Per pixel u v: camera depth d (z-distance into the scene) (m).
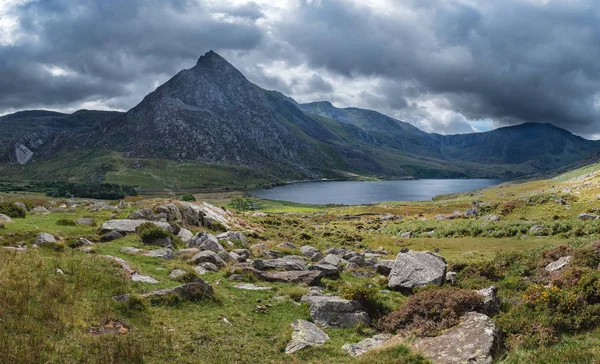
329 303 19.58
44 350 11.57
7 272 16.19
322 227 78.31
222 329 16.31
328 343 16.08
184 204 49.31
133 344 13.14
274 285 24.59
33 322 12.94
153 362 12.65
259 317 18.66
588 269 19.97
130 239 30.91
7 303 13.61
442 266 27.78
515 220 65.62
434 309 18.06
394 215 111.88
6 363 10.50
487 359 12.72
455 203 139.00
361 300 20.77
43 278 16.55
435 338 15.24
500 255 33.06
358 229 84.31
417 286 25.38
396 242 56.50
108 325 14.52
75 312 14.62
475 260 39.03
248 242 44.94
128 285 18.95
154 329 15.07
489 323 15.45
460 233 61.66
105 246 27.84
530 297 17.69
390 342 15.55
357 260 35.22
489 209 81.56
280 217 83.50
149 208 43.16
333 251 42.22
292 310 20.05
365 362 13.41
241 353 14.56
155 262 25.17
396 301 22.80
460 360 12.84
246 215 74.94
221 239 38.00
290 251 39.03
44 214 41.88
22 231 27.33
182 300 18.33
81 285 17.31
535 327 15.45
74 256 22.12
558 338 14.81
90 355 12.04
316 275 26.66
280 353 15.11
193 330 15.70
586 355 11.83
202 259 27.47
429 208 121.38
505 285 26.19
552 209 71.06
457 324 16.38
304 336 16.23
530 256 30.95
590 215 57.06
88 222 37.34
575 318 15.78
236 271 25.94
